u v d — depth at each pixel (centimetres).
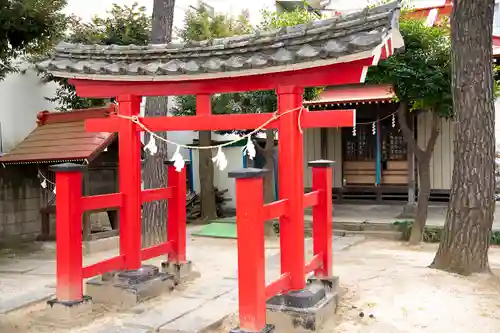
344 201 1570
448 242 784
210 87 617
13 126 1158
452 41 775
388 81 1068
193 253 1031
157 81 634
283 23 1175
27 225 1138
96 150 980
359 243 1173
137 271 674
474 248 757
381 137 1520
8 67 1025
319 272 642
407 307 610
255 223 470
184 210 775
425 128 1477
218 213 1609
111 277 667
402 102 1142
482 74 753
